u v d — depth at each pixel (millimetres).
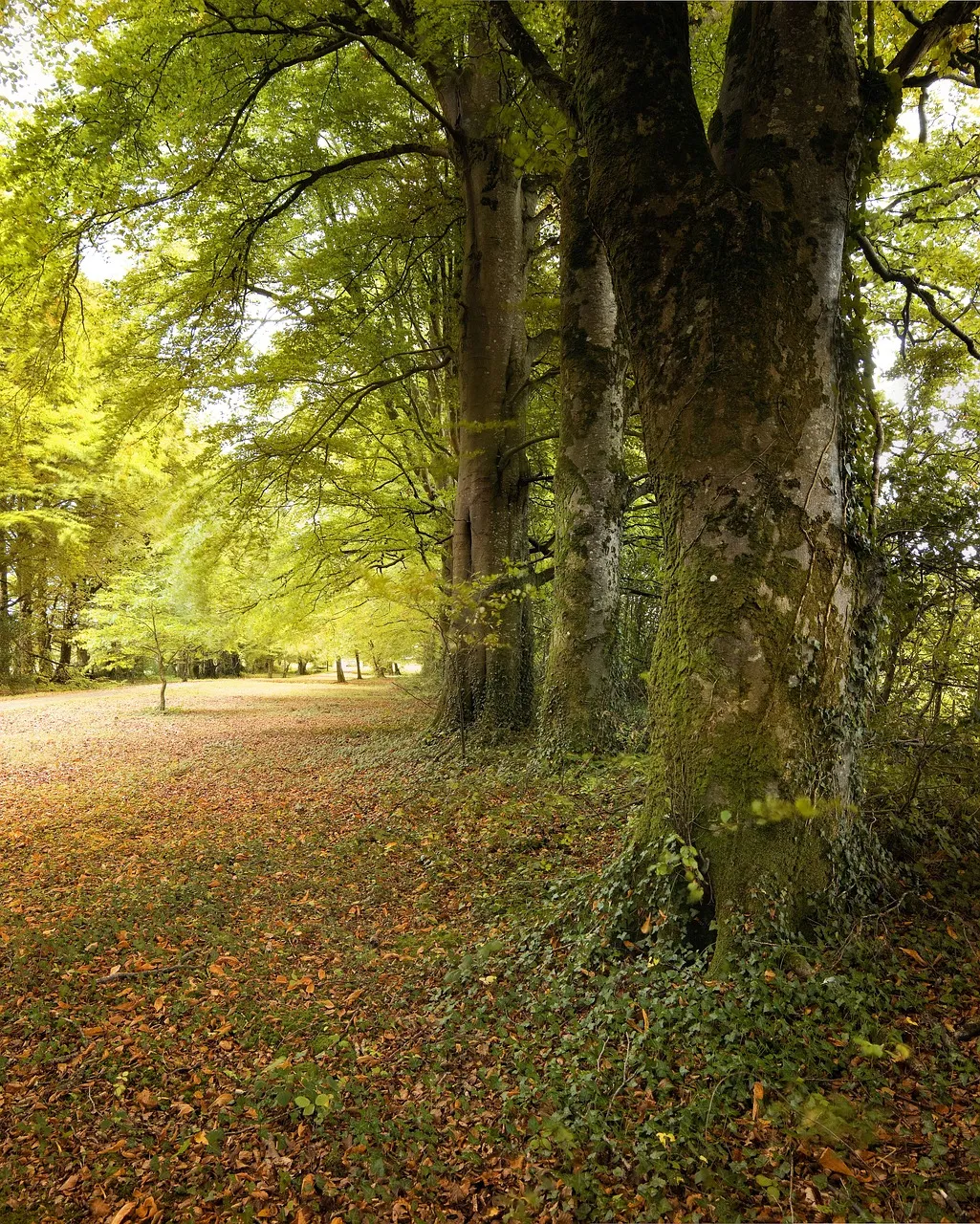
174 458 21484
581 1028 3615
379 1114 3344
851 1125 2633
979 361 5773
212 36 7910
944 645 4605
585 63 4105
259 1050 4121
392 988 4715
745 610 3756
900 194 8633
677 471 3988
